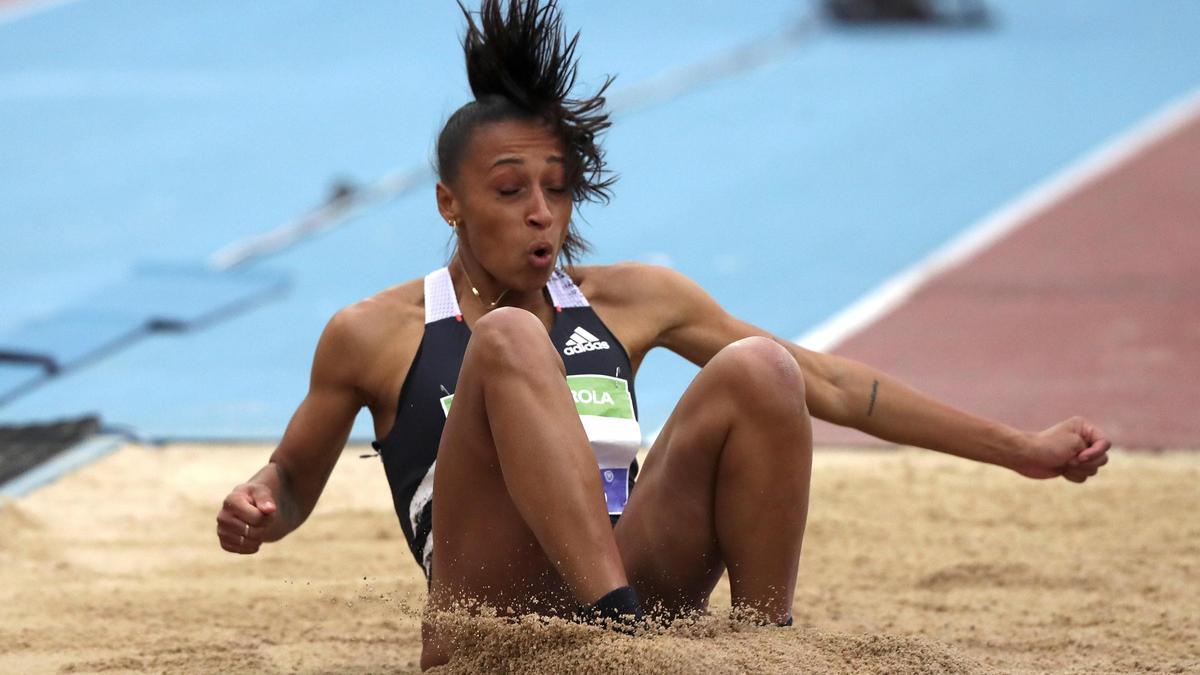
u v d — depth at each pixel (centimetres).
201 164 4225
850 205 3938
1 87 4950
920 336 2962
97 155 4284
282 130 4512
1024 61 5475
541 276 1228
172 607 1644
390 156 4294
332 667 1418
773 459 1121
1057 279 3334
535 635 1070
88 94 4859
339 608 1652
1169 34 5881
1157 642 1470
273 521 1205
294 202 3938
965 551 1880
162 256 3559
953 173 4216
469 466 1106
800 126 4656
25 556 1872
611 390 1257
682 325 1335
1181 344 2867
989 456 1342
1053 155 4406
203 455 2381
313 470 1296
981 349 2867
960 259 3509
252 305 3228
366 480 2244
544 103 1223
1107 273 3369
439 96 4828
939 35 5900
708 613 1162
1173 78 5253
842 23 6050
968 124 4703
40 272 3425
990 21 6141
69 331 2988
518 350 1063
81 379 2778
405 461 1253
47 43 5466
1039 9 6381
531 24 1213
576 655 1034
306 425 1277
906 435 1346
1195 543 1884
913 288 3294
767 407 1109
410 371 1249
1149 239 3628
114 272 3428
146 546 1933
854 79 5216
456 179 1230
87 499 2142
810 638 1130
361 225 3784
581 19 5938
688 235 3691
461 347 1255
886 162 4316
